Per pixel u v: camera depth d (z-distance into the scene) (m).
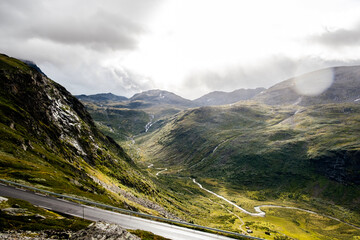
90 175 112.38
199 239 50.12
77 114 190.38
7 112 98.81
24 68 145.50
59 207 50.97
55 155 103.06
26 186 55.97
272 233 166.50
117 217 55.59
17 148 79.81
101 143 197.75
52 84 186.62
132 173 192.62
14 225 29.52
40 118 127.31
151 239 40.12
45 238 26.52
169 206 175.00
